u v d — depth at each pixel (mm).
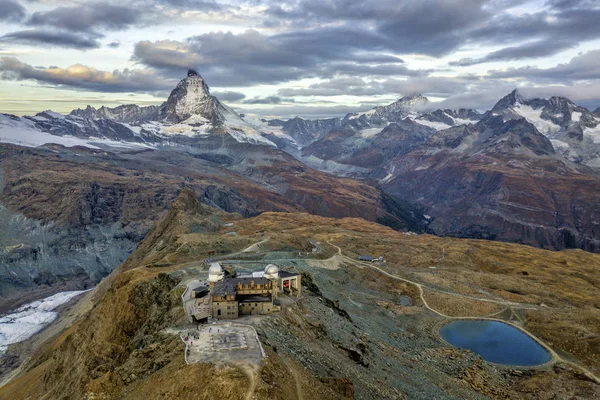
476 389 133750
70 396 116062
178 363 81562
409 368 132000
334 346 115688
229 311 112188
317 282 193625
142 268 188250
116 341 133250
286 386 78125
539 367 150250
